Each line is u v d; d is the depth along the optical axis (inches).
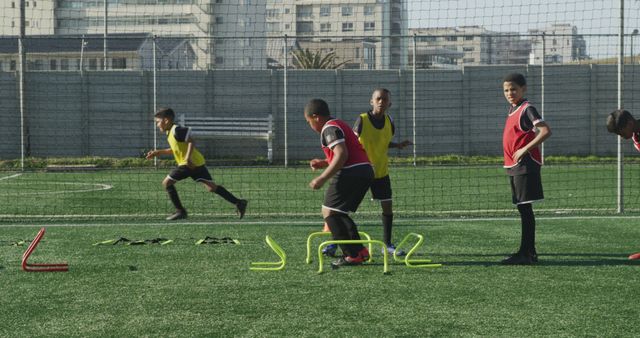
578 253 293.1
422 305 209.3
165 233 354.0
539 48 840.9
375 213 437.4
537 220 392.8
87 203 500.7
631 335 180.1
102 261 278.1
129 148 876.0
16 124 861.2
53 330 187.0
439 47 895.1
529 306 207.8
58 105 869.2
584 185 614.9
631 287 230.5
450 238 335.9
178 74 885.8
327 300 215.8
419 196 545.6
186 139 388.8
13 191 579.2
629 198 522.0
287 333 182.9
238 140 926.4
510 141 272.5
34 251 301.0
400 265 268.7
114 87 876.0
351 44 956.0
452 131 887.7
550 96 885.2
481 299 215.9
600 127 888.9
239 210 403.9
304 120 896.9
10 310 206.5
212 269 262.4
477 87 885.2
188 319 196.2
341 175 258.7
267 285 236.1
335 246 288.7
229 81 896.9
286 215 430.9
